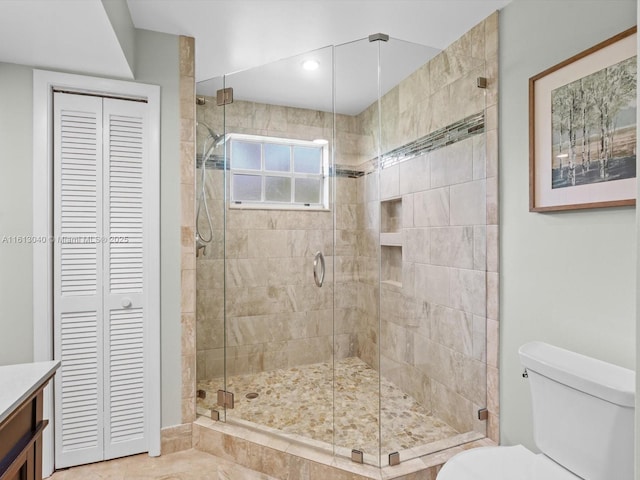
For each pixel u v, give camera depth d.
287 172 2.20
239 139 2.27
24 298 1.88
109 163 2.03
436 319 1.98
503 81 1.92
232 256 2.29
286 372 2.14
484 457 1.38
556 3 1.62
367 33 2.15
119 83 2.02
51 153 1.93
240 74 2.23
